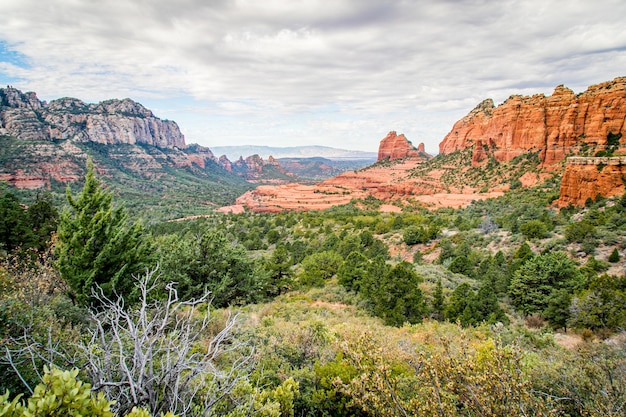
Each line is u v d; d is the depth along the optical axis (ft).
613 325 56.54
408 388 22.72
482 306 67.26
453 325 62.28
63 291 41.22
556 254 83.87
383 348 28.27
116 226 44.52
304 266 128.36
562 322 66.08
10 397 14.52
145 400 12.71
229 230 283.38
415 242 175.94
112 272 41.81
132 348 19.11
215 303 65.57
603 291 60.64
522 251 108.37
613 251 100.22
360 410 21.81
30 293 31.01
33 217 100.22
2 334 17.66
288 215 364.99
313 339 33.96
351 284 95.14
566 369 24.75
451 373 17.63
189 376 14.40
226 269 70.74
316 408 23.45
